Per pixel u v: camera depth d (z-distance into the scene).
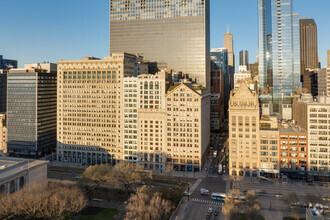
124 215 144.75
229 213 144.00
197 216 158.62
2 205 144.50
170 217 152.88
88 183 185.50
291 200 165.25
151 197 159.12
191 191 197.12
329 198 175.75
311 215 121.25
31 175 195.38
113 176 187.38
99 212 162.62
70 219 151.88
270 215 156.88
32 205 147.12
